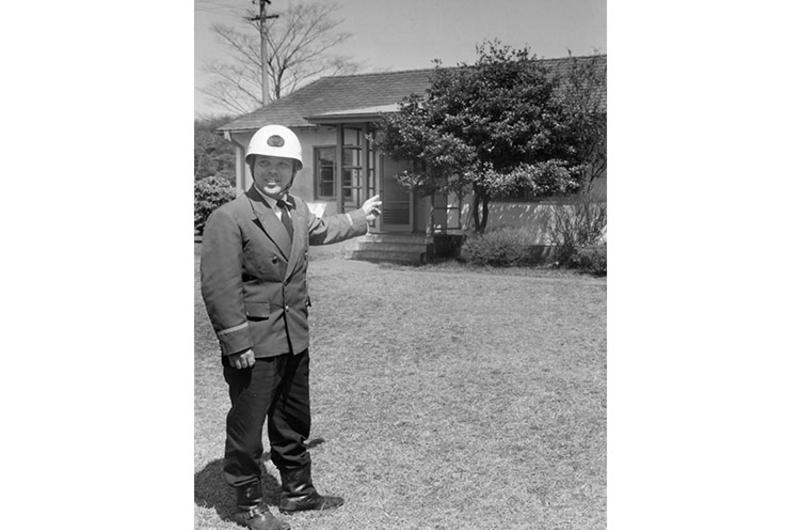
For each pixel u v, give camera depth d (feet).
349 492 15.01
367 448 16.30
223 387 18.53
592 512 14.98
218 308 12.96
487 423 16.61
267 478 15.74
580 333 19.07
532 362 18.53
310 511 14.48
